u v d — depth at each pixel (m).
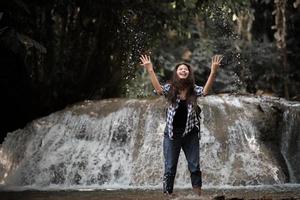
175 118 5.80
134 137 9.79
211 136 9.50
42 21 12.77
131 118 10.01
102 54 14.34
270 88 18.73
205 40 19.91
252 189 7.88
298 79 18.67
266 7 18.91
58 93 13.46
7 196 7.25
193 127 5.82
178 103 5.78
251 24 19.12
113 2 13.63
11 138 10.71
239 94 11.14
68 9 13.70
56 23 14.48
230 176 8.89
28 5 11.89
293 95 18.12
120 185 9.12
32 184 9.57
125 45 14.66
